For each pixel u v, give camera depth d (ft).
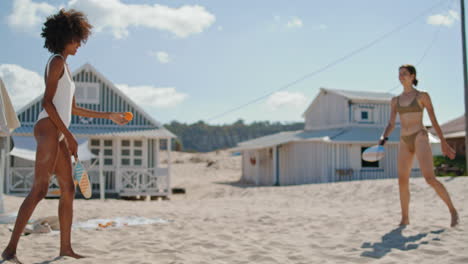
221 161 132.98
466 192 33.60
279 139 81.25
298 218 22.04
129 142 60.70
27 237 16.99
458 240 14.88
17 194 51.78
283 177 78.48
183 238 16.35
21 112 57.11
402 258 12.75
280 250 14.11
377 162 71.92
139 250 13.85
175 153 188.85
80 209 27.96
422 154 18.42
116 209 28.32
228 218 22.66
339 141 67.26
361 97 75.46
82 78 60.39
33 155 48.29
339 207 30.89
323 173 67.97
